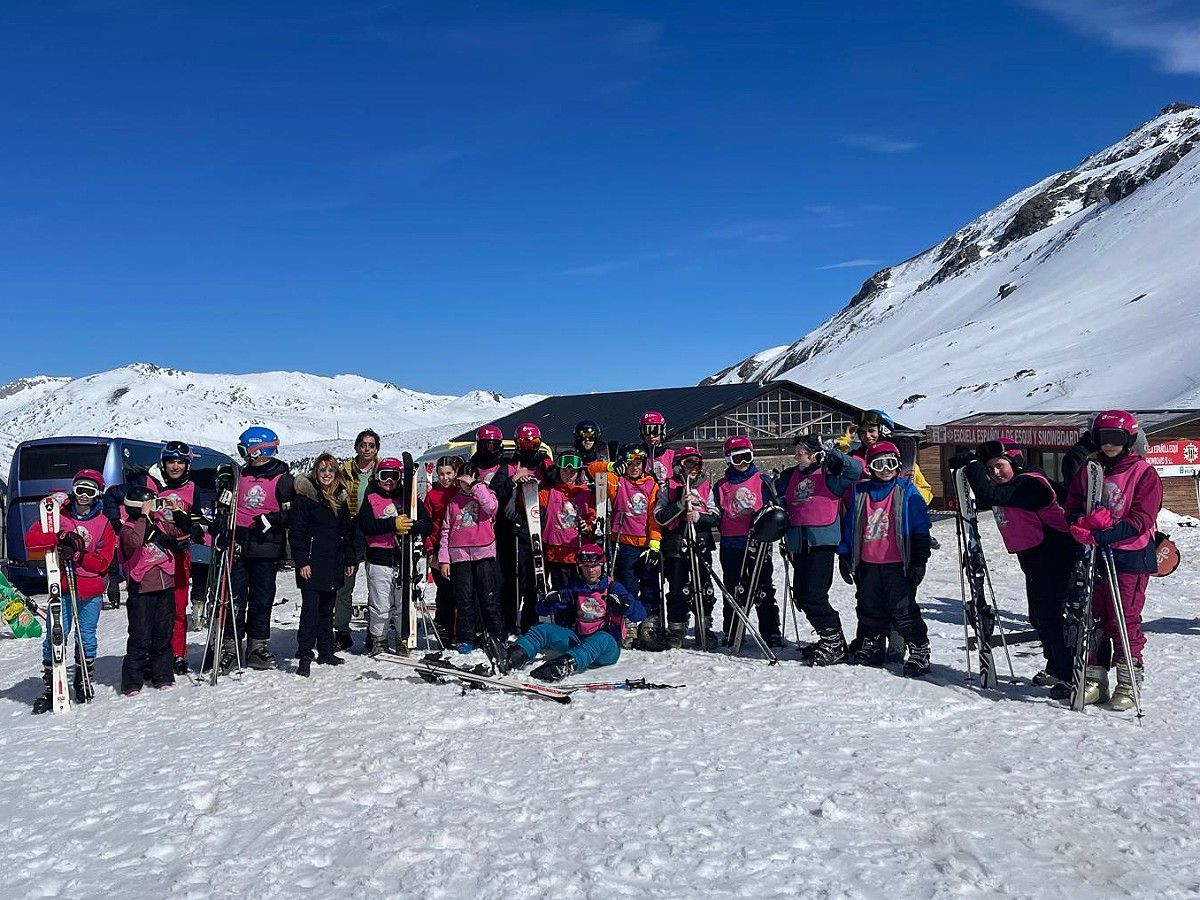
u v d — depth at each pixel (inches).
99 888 169.9
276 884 166.7
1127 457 276.5
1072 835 180.1
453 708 273.7
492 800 202.8
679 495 364.5
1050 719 259.1
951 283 7455.7
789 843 176.2
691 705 276.7
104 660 413.4
